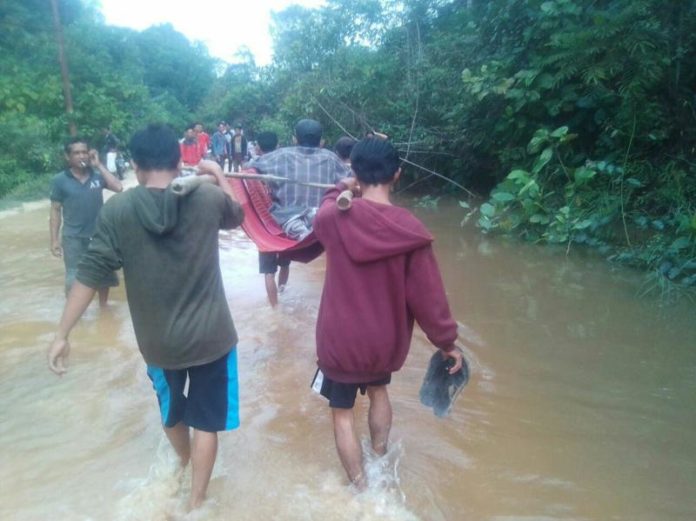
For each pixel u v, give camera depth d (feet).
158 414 12.09
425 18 47.78
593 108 30.45
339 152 19.20
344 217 9.32
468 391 13.01
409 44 45.21
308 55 49.26
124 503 9.30
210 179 9.36
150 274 8.67
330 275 9.56
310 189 16.89
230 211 9.32
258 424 11.77
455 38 42.47
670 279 20.88
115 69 105.81
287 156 16.92
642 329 16.56
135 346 15.60
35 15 93.66
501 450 10.82
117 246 8.68
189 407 9.24
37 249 26.53
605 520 8.96
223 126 65.98
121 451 10.77
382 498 9.42
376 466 10.18
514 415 12.03
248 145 70.03
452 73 41.14
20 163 53.36
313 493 9.64
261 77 76.79
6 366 14.26
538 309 18.19
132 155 9.00
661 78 26.61
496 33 35.01
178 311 8.76
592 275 21.85
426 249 9.23
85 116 71.92
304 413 12.22
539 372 13.94
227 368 9.28
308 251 12.22
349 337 9.29
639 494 9.59
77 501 9.38
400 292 9.29
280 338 16.15
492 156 39.42
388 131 42.73
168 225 8.47
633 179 26.05
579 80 30.07
